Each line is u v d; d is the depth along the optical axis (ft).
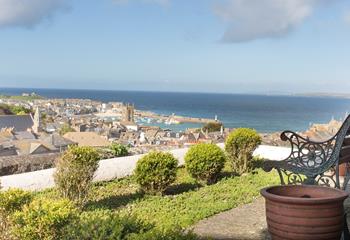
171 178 30.42
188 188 32.89
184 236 10.79
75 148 27.04
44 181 31.76
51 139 205.36
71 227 12.84
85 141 237.86
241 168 37.45
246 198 27.71
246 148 37.24
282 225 12.62
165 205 26.91
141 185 30.40
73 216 16.15
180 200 28.12
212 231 20.74
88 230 11.97
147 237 10.60
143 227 12.07
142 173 30.09
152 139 290.76
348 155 21.93
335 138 21.27
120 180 35.63
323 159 21.30
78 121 426.92
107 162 35.32
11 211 17.39
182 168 40.55
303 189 13.99
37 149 184.03
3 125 279.90
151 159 30.19
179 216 23.66
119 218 12.51
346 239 13.46
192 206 26.00
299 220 12.39
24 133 252.62
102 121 450.30
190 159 34.09
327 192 13.61
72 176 26.09
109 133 333.01
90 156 26.99
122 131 352.90
